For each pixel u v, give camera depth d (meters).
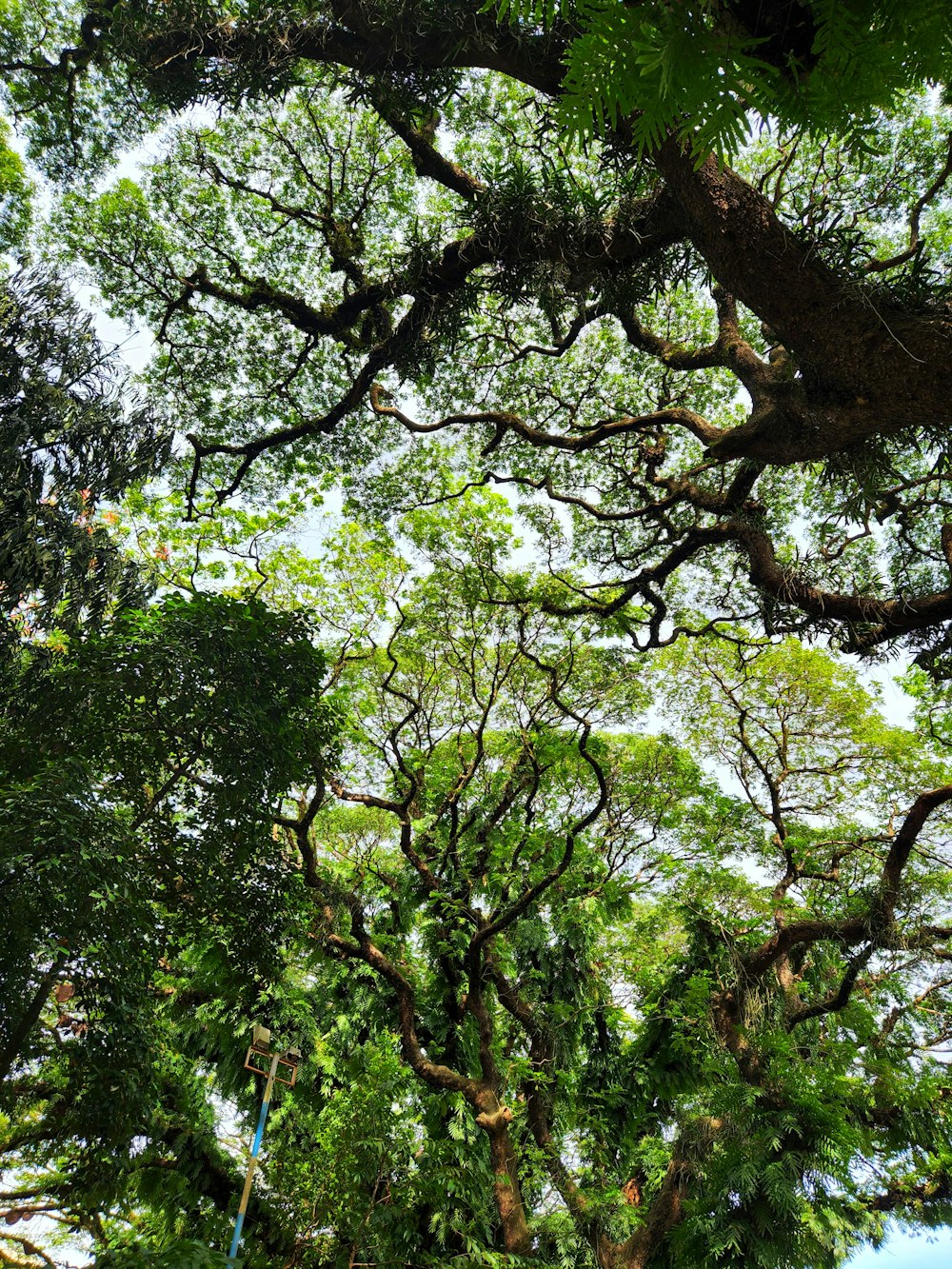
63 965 7.25
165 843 8.49
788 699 17.45
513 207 7.73
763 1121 11.52
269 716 9.12
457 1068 14.22
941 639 8.39
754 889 15.33
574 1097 13.91
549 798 17.41
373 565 15.71
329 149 12.43
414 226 9.68
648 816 18.05
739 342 9.65
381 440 15.08
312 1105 13.82
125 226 13.49
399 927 15.11
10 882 6.66
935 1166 13.11
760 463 9.27
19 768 8.18
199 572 15.19
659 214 7.50
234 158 13.35
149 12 8.41
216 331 13.85
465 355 14.52
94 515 11.15
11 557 9.30
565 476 15.13
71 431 10.01
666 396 14.40
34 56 12.47
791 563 9.17
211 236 13.79
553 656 16.64
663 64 0.89
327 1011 14.75
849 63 1.04
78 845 6.87
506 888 14.04
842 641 8.57
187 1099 13.05
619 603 11.79
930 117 10.51
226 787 8.70
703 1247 11.33
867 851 14.03
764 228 5.26
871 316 5.08
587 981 14.96
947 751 16.52
